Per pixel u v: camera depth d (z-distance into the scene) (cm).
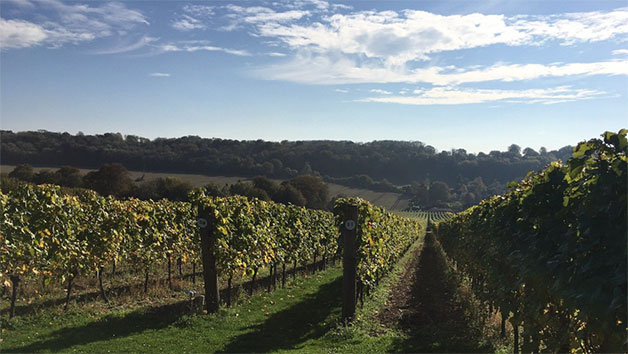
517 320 543
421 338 764
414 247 3234
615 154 330
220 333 771
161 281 1225
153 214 1132
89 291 1034
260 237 1121
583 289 312
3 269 725
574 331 377
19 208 758
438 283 1448
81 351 630
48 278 826
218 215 917
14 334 689
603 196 324
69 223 864
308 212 1664
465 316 909
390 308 1037
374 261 1091
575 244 347
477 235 922
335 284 1416
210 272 903
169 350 666
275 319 901
